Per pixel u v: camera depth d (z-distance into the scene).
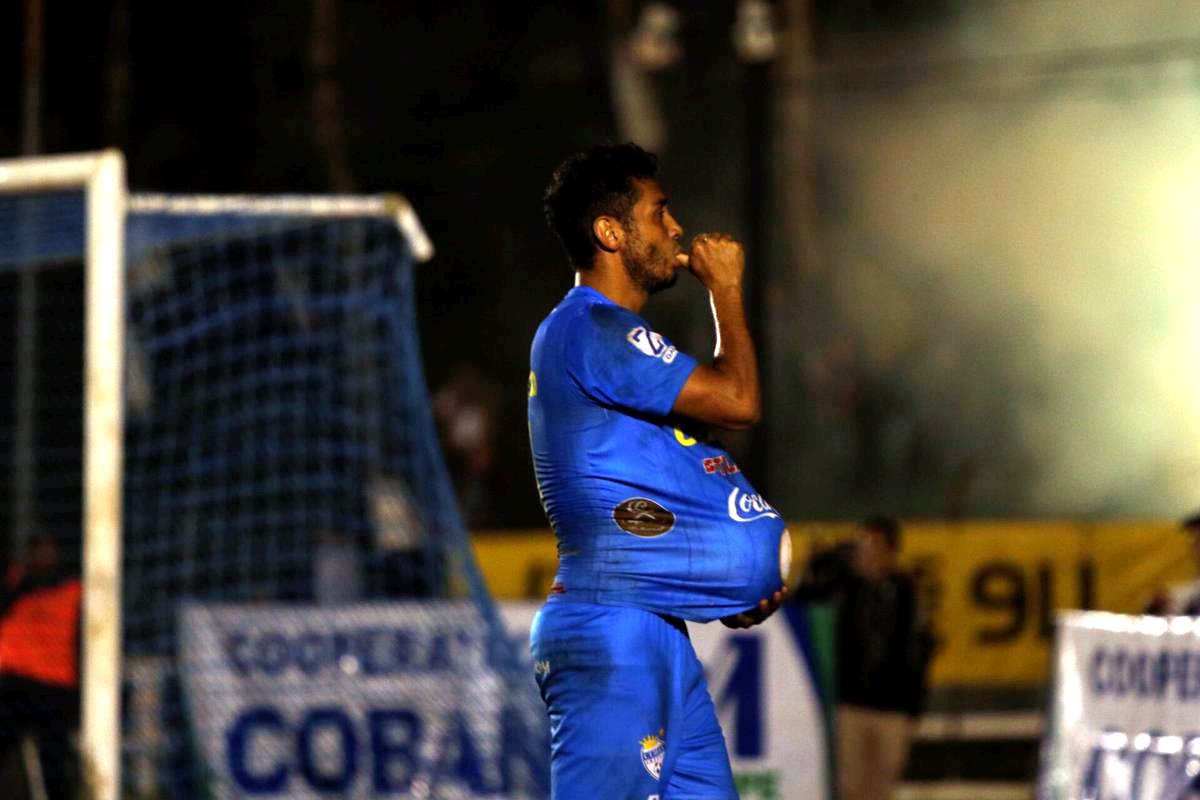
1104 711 24.83
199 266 30.84
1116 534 37.47
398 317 29.44
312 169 76.81
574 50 81.25
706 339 68.81
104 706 21.75
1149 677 24.27
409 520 31.28
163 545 30.56
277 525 31.62
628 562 12.55
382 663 27.84
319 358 31.41
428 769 27.56
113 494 22.12
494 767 27.42
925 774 37.00
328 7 74.88
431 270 78.94
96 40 72.44
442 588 30.94
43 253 25.84
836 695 29.89
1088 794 24.73
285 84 77.62
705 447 12.91
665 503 12.60
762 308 48.47
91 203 22.67
